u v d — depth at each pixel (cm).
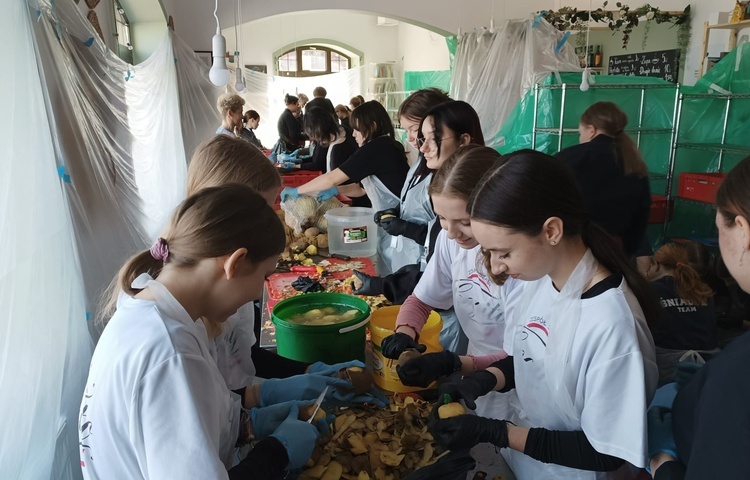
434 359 124
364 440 108
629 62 550
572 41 586
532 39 478
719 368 69
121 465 77
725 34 452
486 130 522
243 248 83
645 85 431
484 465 110
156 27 490
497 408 131
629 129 434
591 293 93
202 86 538
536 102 438
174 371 74
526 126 461
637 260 258
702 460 67
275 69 1092
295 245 256
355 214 272
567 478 103
